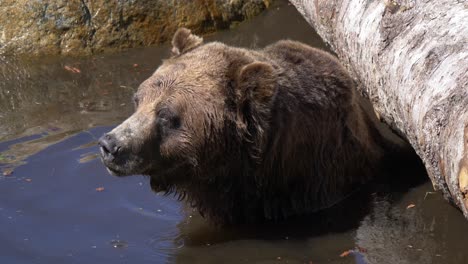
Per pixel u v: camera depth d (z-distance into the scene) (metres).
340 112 14.88
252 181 14.29
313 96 14.39
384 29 13.98
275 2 25.73
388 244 13.57
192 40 15.03
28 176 16.12
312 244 13.84
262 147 13.78
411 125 12.81
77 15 23.27
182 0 23.92
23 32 23.27
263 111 13.51
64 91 20.83
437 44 12.32
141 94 14.06
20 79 21.78
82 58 22.95
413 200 15.05
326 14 17.36
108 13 23.39
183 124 13.64
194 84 13.70
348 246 13.66
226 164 14.02
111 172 13.59
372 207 14.94
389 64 13.66
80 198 15.36
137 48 23.44
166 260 13.34
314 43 22.75
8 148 17.52
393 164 16.42
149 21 23.61
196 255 13.55
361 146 15.61
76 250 13.60
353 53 15.84
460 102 10.80
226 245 13.90
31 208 14.98
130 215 14.82
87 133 18.08
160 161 13.84
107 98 20.20
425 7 13.23
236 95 13.66
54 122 18.91
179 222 14.69
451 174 10.59
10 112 19.72
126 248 13.70
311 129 14.38
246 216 14.76
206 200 14.52
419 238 13.66
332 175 15.05
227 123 13.69
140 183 15.98
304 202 14.88
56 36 23.25
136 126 13.52
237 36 23.88
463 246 13.27
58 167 16.48
